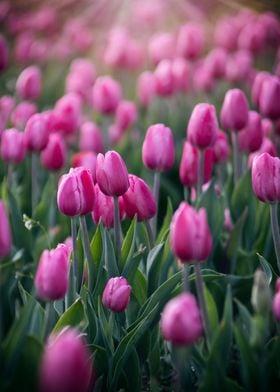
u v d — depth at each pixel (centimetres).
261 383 302
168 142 411
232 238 436
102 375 339
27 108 656
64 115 566
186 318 246
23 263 455
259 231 467
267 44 963
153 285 382
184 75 746
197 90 857
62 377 221
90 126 557
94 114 746
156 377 360
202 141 419
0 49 715
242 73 802
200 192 435
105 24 1302
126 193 371
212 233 435
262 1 1120
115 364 339
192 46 812
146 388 373
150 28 1232
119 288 327
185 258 275
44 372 227
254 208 468
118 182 350
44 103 923
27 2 1336
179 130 759
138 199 371
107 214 375
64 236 487
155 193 423
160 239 418
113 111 641
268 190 345
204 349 341
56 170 506
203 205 431
